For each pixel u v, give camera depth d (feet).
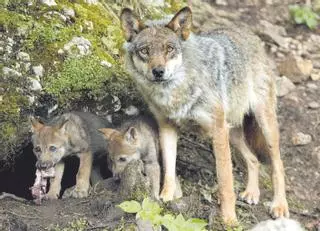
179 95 35.22
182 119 36.17
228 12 53.36
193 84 35.22
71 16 41.09
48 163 36.86
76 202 36.04
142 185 34.83
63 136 37.65
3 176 39.42
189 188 38.86
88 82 38.75
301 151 43.83
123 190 34.96
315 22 54.19
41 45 38.86
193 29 50.16
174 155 37.27
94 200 35.42
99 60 39.75
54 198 36.86
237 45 38.83
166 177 36.78
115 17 44.88
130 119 39.86
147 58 34.40
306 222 38.65
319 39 53.16
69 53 39.11
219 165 35.86
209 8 52.80
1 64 37.58
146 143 38.40
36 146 37.24
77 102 39.27
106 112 40.27
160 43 34.37
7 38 38.50
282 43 51.83
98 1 44.57
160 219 31.96
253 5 54.85
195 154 41.60
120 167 37.35
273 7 55.16
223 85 36.94
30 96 37.37
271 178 39.40
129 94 39.91
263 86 39.45
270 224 34.58
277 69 49.90
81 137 38.27
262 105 39.34
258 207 38.52
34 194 36.50
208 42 37.27
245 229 36.14
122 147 37.58
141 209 32.17
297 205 39.88
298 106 47.11
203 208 36.14
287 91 48.03
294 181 41.73
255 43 40.01
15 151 37.29
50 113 38.68
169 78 34.50
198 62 35.50
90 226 33.63
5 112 36.45
